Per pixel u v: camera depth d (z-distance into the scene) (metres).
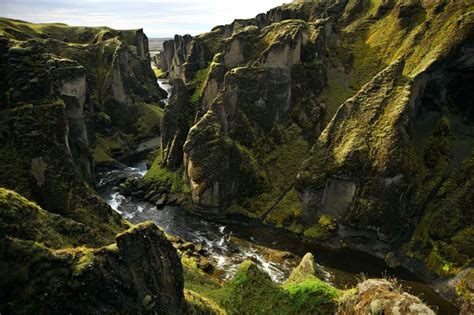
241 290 37.78
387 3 100.88
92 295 22.25
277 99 84.62
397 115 64.31
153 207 78.25
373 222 62.44
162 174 87.25
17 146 43.28
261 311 36.44
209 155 74.62
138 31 174.00
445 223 59.00
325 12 117.06
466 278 51.09
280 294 37.56
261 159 80.50
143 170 98.81
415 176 65.06
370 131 66.62
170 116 92.62
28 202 30.69
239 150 77.88
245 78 82.12
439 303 50.38
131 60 145.12
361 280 54.22
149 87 151.12
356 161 64.94
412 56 81.00
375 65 88.81
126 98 122.44
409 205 63.81
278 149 82.19
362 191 64.06
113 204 78.94
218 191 73.88
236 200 76.81
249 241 65.75
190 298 29.45
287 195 74.75
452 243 56.50
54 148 44.91
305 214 70.19
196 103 91.62
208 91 87.31
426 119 72.75
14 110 45.03
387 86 69.38
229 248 63.19
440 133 69.38
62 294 21.92
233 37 89.56
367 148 65.19
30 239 27.00
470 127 72.19
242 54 89.88
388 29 94.19
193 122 89.62
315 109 84.06
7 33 108.62
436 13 84.75
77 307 22.02
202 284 42.53
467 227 57.06
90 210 44.56
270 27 93.88
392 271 57.47
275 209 73.12
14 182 41.31
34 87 46.81
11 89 46.44
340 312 34.41
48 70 50.09
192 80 102.62
